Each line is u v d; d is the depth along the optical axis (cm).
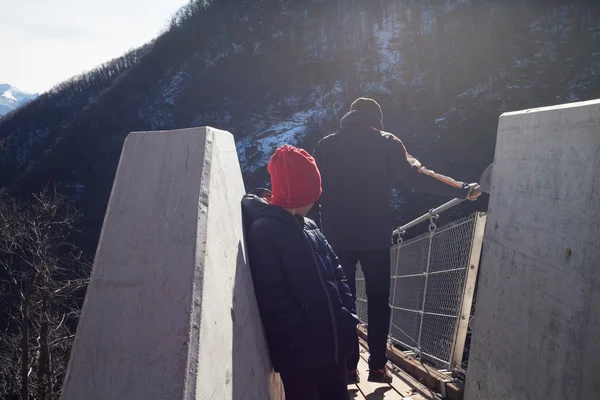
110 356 123
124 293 130
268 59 8944
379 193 358
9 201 1875
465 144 5319
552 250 187
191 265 129
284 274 194
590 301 159
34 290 1455
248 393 157
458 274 373
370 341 384
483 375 248
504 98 5694
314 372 205
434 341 427
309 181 201
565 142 184
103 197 6128
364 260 369
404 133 5928
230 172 186
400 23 7931
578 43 5969
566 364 171
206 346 125
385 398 372
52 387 1452
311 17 9388
